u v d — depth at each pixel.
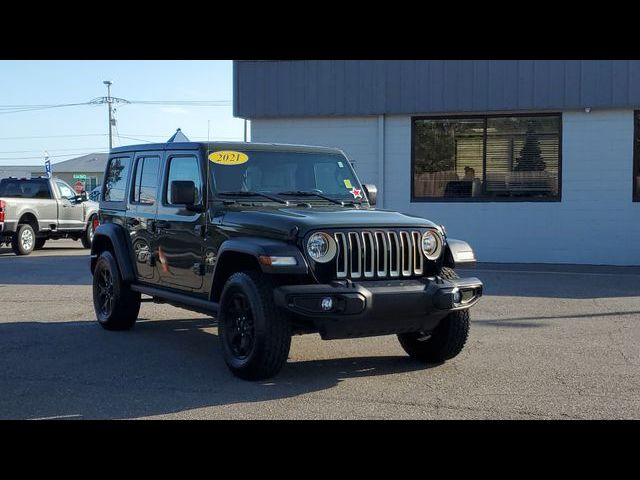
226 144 7.83
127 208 9.09
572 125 16.77
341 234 6.54
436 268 6.98
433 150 17.72
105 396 6.36
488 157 17.39
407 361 7.63
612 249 16.69
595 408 5.93
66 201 21.56
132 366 7.46
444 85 17.20
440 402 6.12
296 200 7.75
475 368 7.31
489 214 17.31
